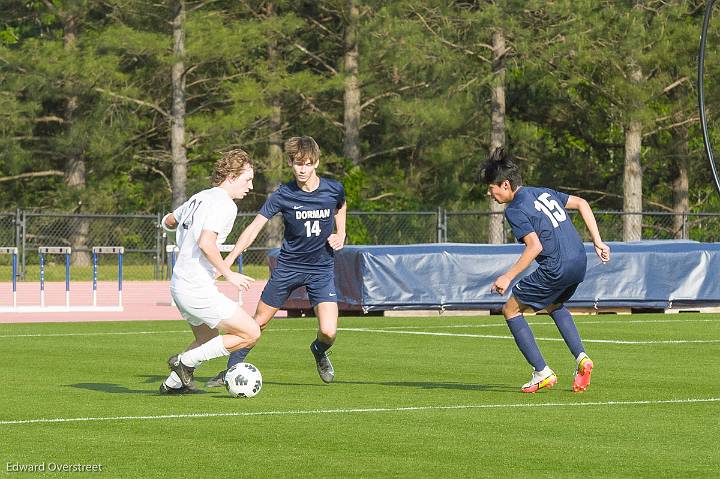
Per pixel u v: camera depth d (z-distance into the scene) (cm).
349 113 16075
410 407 3403
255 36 14288
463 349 5225
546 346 5328
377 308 7431
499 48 14262
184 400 3534
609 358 4847
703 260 7850
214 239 3403
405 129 15975
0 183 16488
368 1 14912
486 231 13962
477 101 15600
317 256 3844
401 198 15038
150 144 16750
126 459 2609
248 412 3288
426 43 13825
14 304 8156
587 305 7644
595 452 2703
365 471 2492
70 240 15225
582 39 13150
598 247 3747
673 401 3541
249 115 14325
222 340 3534
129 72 15638
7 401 3512
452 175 16438
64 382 4016
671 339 5728
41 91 14725
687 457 2647
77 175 15938
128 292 10625
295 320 7081
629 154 14225
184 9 14325
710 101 14375
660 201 17600
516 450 2723
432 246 7612
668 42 13275
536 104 16712
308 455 2659
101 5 15612
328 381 3962
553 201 3681
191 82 15738
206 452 2692
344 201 3866
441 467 2534
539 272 3662
